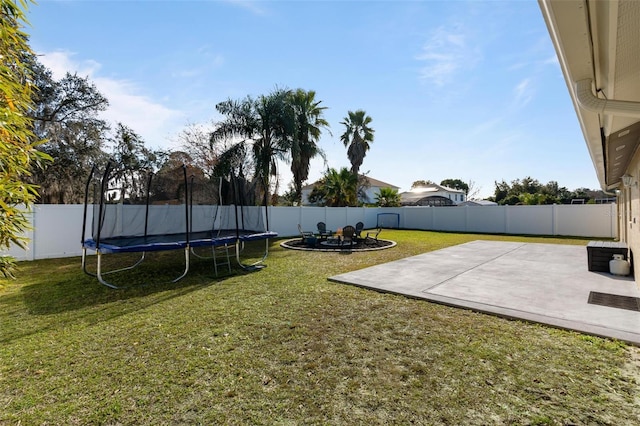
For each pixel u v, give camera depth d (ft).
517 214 53.98
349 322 12.60
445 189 130.41
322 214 56.03
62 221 30.22
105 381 8.45
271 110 46.75
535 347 10.18
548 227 50.98
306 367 9.11
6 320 13.08
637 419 6.70
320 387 8.09
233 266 25.00
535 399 7.45
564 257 27.84
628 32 5.43
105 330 11.98
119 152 55.11
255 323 12.59
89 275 21.45
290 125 46.80
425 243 40.14
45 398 7.72
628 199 23.68
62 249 30.22
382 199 77.10
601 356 9.50
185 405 7.41
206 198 37.52
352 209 62.13
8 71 7.31
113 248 18.26
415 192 127.75
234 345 10.61
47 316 13.56
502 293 16.22
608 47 6.03
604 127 12.00
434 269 22.80
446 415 6.93
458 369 8.89
